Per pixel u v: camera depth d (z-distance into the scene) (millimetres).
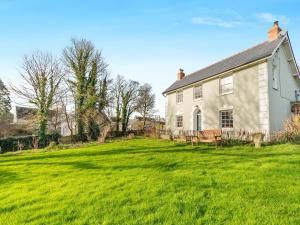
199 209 5469
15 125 37812
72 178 8977
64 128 45062
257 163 9477
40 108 30641
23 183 8898
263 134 15188
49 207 6238
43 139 30219
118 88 47906
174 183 7410
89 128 32844
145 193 6699
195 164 10055
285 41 18406
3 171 11703
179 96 27609
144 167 10070
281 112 17953
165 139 23656
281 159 9836
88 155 14828
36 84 31016
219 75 20312
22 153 20641
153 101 53656
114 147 18391
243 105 18016
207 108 22016
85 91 34469
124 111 47688
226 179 7484
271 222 4668
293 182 6836
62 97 33438
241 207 5391
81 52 34844
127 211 5629
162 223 4969
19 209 6262
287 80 19484
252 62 17016
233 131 18109
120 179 8320
